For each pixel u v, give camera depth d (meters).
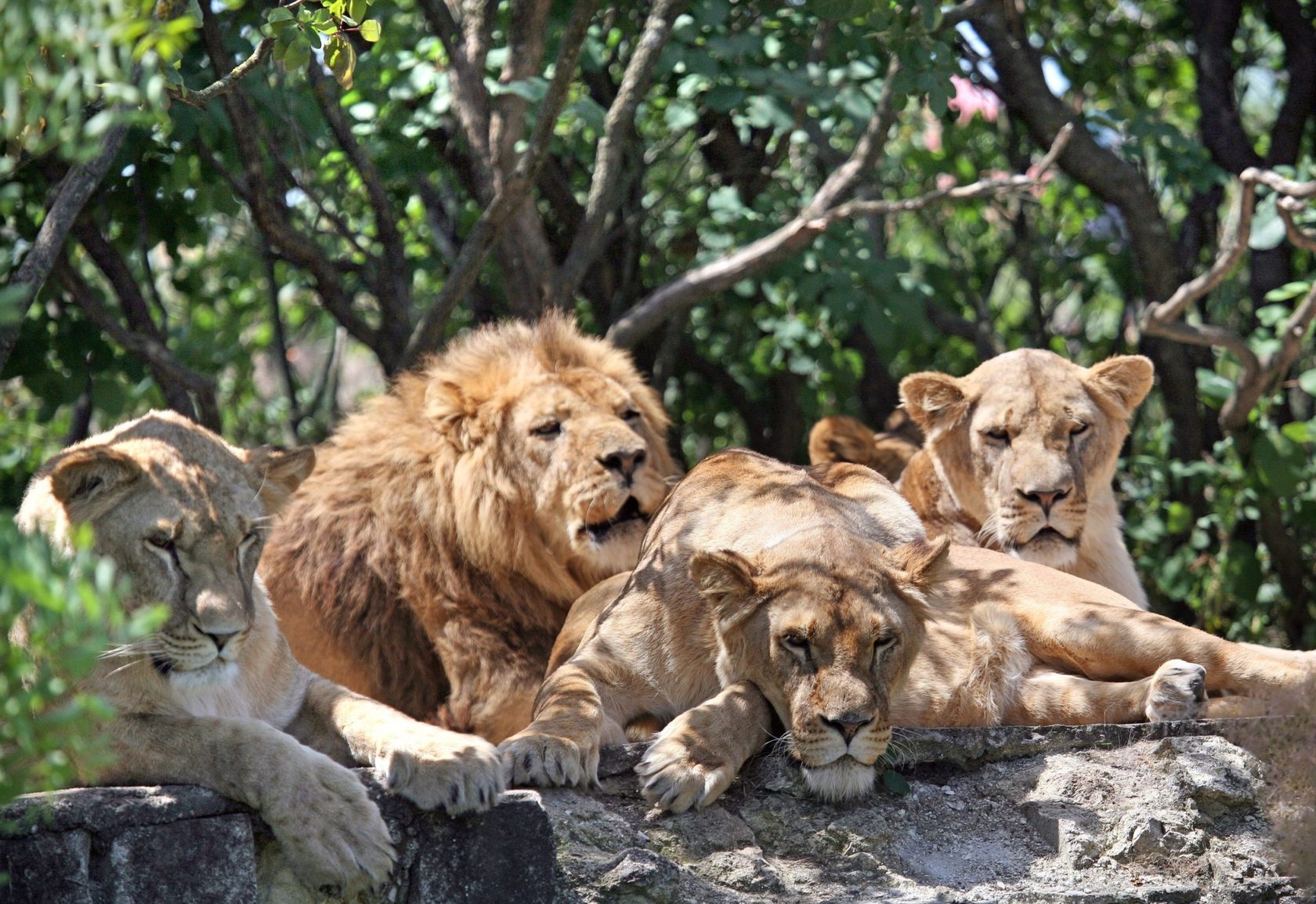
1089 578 10.55
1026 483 10.05
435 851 6.23
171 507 6.19
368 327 12.57
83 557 4.15
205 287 16.62
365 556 9.55
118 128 8.20
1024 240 16.59
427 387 9.87
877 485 9.00
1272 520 13.67
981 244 17.61
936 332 15.75
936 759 7.58
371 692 9.53
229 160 11.92
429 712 9.59
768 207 13.83
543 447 9.45
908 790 7.35
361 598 9.49
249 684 6.71
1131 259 15.74
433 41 12.65
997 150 16.67
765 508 8.03
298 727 7.02
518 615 9.60
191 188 12.48
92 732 5.70
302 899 6.10
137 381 12.30
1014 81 14.82
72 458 6.03
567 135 14.23
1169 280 14.84
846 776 7.06
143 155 11.83
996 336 16.61
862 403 16.58
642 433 9.91
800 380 15.37
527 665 9.49
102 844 5.71
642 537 9.45
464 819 6.26
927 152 16.48
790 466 9.13
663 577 8.06
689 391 15.94
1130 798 7.36
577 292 14.96
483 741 6.42
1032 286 16.52
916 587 7.43
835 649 7.07
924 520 10.99
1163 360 14.70
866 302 13.20
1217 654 8.18
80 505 6.09
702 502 8.34
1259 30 17.02
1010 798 7.45
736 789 7.26
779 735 7.46
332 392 16.41
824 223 12.15
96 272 15.33
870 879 6.76
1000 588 8.74
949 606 8.66
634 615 8.05
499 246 12.51
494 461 9.56
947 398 10.74
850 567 7.36
